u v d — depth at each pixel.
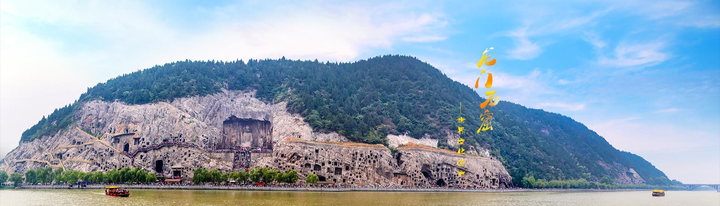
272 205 143.50
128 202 147.75
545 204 183.50
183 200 154.62
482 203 175.00
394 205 154.38
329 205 147.38
